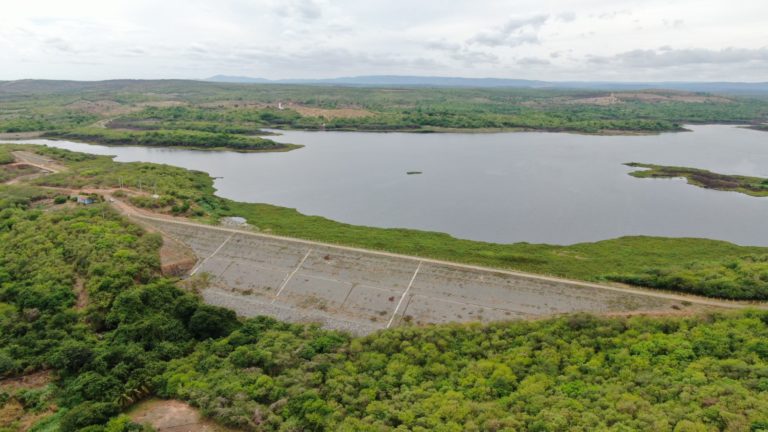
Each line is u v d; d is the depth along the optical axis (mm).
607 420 42844
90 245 85938
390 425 45812
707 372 49812
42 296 72000
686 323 61312
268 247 96375
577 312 69562
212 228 103625
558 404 46250
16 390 54156
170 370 56906
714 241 108562
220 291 86125
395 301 79812
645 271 83750
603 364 54719
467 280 82000
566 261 95062
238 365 58219
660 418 41656
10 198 113188
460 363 58281
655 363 53500
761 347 52656
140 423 47000
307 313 79000
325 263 90375
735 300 69875
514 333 63969
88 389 51562
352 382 54094
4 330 64562
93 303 71562
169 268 89250
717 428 39469
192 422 47875
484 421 44469
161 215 113000
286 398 50344
